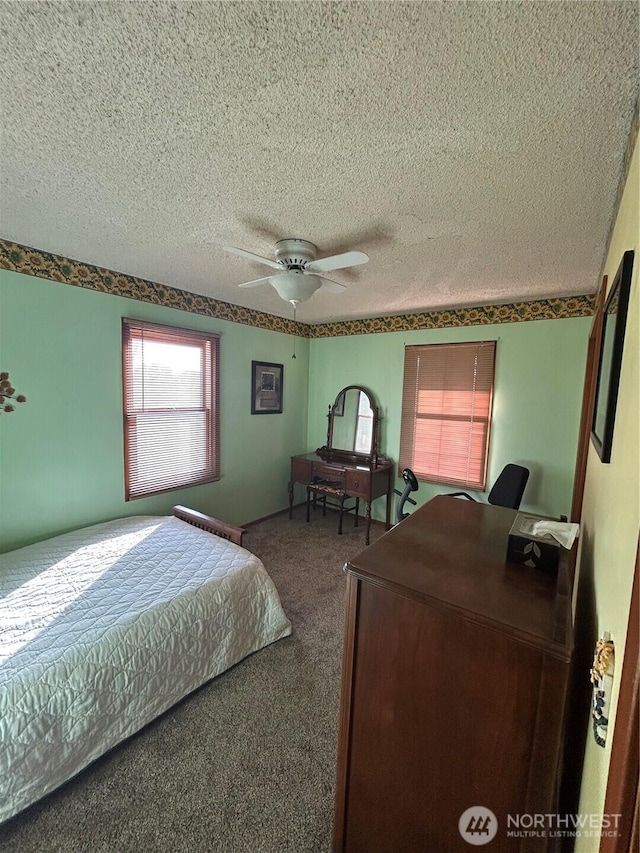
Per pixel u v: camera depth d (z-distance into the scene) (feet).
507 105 3.36
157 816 4.49
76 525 8.81
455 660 3.12
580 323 9.91
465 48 2.80
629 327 2.95
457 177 4.56
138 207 5.58
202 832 4.35
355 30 2.69
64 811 4.51
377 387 13.71
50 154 4.27
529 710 2.81
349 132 3.80
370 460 13.30
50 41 2.83
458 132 3.76
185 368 10.92
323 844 4.25
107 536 8.28
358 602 3.61
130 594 6.20
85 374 8.71
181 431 11.00
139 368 9.81
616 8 2.44
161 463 10.57
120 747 5.31
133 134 3.91
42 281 7.83
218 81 3.17
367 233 6.21
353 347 14.24
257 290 10.49
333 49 2.84
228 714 5.90
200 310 11.11
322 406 15.28
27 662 4.71
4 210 5.77
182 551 7.74
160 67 3.04
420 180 4.66
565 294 9.82
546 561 3.65
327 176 4.63
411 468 12.97
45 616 5.57
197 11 2.59
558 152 4.01
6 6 2.57
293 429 15.12
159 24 2.69
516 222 5.68
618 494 2.83
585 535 5.52
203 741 5.45
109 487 9.41
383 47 2.81
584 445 8.30
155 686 5.63
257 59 2.95
